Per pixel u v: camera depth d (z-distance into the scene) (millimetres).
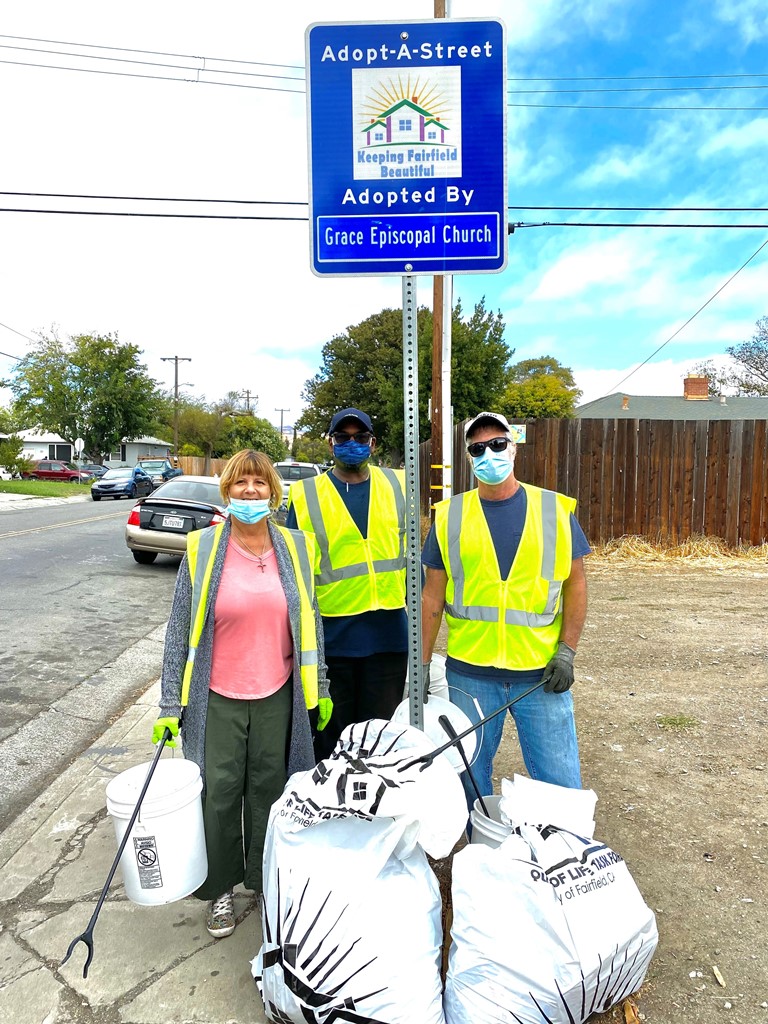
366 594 3203
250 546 2656
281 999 1952
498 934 1923
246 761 2641
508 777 3775
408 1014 1856
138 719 4879
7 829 3469
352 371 40688
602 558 10453
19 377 54438
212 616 2562
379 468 3391
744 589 8672
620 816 3383
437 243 2404
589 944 1905
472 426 2631
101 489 28641
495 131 2371
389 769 2107
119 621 7762
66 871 3045
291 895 1968
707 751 4109
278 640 2625
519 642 2643
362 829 2023
